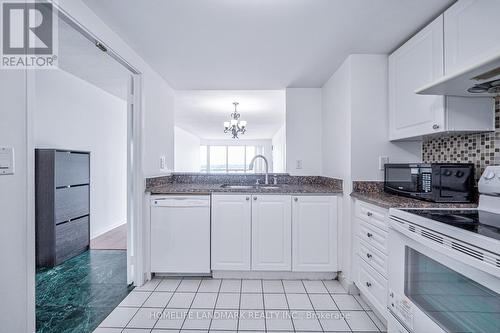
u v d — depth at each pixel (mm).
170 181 2904
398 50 1942
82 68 2836
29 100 1056
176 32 1787
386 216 1568
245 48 2023
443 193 1547
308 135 2938
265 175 2900
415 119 1749
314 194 2275
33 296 1089
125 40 1898
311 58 2193
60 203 2684
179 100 4227
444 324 1086
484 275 904
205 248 2293
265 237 2283
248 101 4277
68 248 2791
